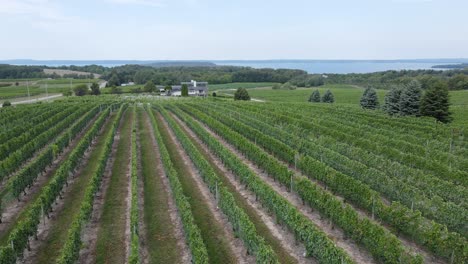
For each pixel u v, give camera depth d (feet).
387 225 64.03
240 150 116.47
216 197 74.74
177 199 70.13
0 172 86.89
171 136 148.05
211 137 119.85
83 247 56.03
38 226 65.10
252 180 77.05
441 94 179.73
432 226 54.70
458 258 49.67
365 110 222.48
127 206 74.08
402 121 166.20
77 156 100.12
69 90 448.65
